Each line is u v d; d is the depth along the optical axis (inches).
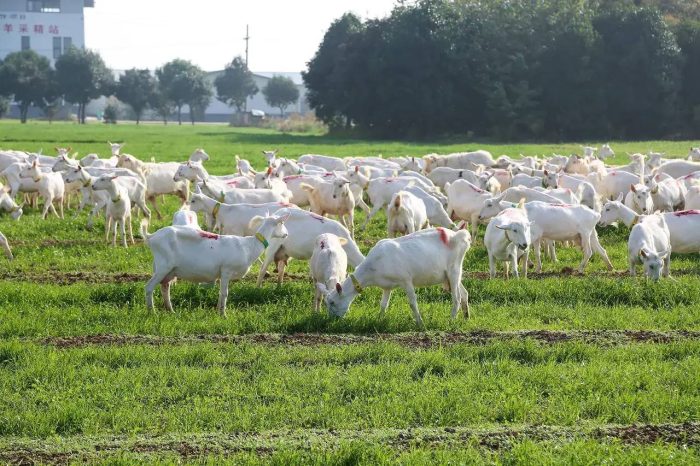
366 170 1134.4
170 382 485.7
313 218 703.7
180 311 634.8
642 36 3235.7
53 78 5940.0
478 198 934.4
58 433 423.8
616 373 497.0
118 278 760.3
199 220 1034.7
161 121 7406.5
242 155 2290.8
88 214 1109.7
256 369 508.4
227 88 6884.8
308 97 3932.1
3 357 524.4
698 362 519.8
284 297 673.0
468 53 3353.8
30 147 2481.5
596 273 805.9
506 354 534.0
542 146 2883.9
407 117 3479.3
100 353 524.7
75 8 7628.0
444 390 474.9
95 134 3528.5
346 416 439.5
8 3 7465.6
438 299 682.2
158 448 403.2
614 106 3307.1
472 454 391.2
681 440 417.1
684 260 864.3
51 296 661.9
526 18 3371.1
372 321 601.3
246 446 404.5
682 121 3378.4
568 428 428.5
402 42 3380.9
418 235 614.2
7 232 965.8
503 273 793.6
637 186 1011.3
